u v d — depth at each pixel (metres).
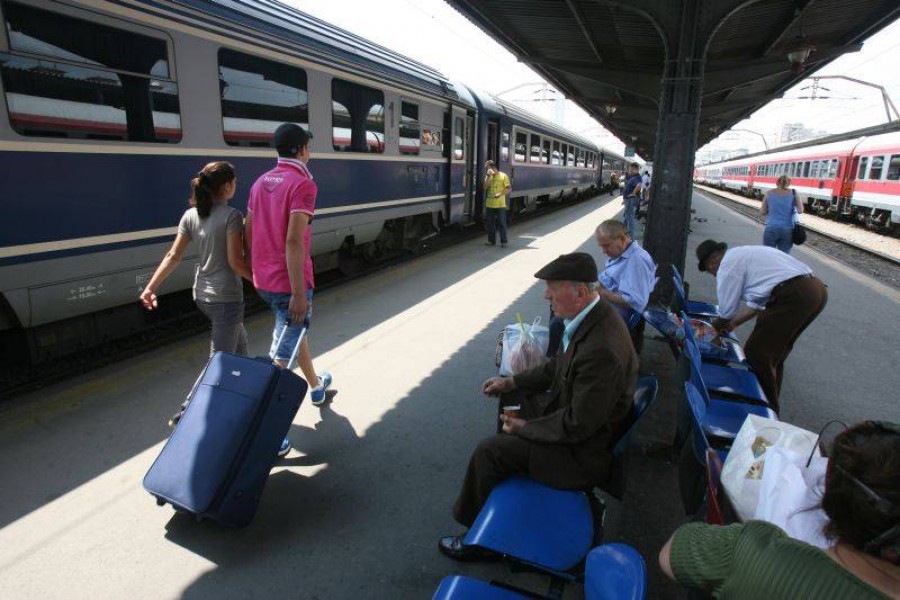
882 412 4.09
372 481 3.03
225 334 3.24
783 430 1.91
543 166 17.83
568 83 13.91
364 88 7.40
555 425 2.21
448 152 10.36
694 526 1.33
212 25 4.84
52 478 2.94
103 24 3.91
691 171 5.64
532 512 2.08
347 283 7.59
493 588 1.59
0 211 3.41
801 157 27.11
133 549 2.46
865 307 7.30
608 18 7.63
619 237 3.88
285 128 3.08
